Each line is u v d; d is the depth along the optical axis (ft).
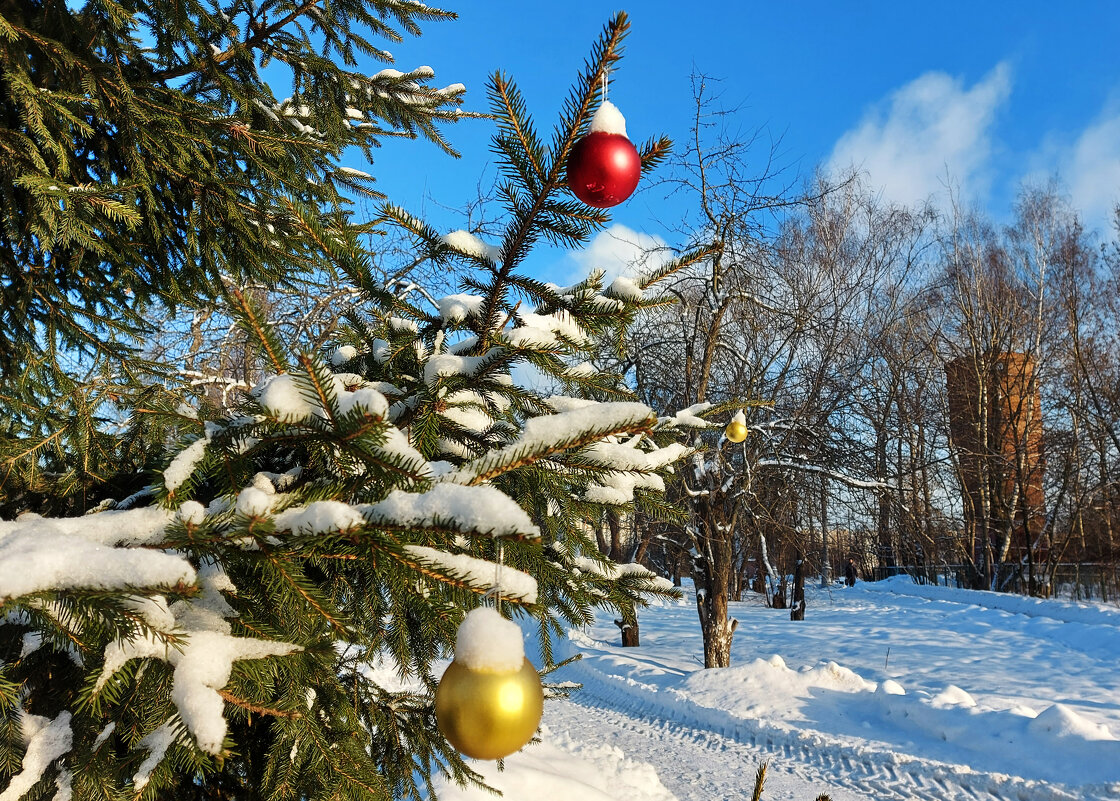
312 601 3.85
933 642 41.22
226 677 3.73
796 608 52.80
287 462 6.15
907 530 48.08
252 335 3.94
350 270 5.18
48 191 6.81
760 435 35.12
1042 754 20.48
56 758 4.44
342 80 11.34
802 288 38.19
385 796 5.65
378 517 3.38
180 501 4.02
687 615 59.77
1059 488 72.90
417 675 7.16
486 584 3.59
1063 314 70.79
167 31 9.66
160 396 6.71
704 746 24.79
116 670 3.68
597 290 5.50
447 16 11.64
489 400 6.09
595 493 6.17
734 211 34.22
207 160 9.93
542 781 14.65
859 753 22.68
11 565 3.06
